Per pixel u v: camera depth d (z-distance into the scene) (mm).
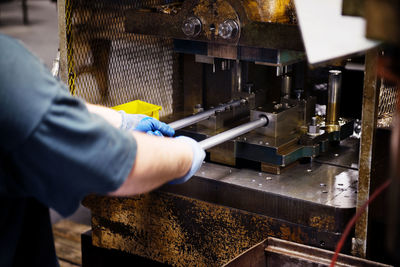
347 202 1580
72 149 876
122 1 2021
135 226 1910
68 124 870
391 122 1541
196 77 2225
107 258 2076
